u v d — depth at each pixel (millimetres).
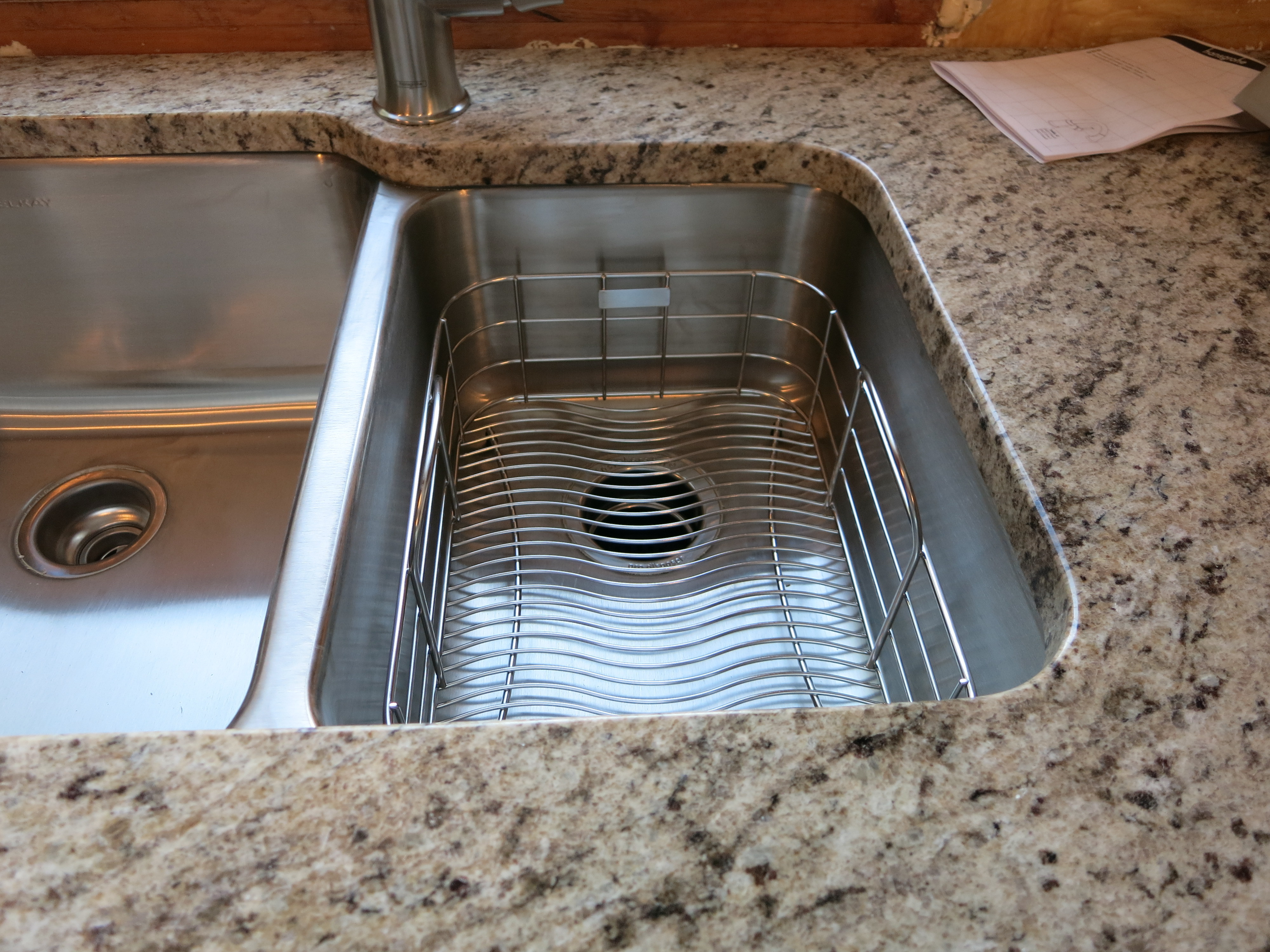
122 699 662
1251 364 546
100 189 790
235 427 870
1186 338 564
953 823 345
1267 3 861
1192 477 479
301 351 896
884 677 661
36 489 816
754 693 646
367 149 743
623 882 327
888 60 868
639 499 788
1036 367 542
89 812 344
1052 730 374
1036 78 817
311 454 515
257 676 408
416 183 745
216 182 793
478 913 317
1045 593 453
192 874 326
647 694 643
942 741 370
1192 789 356
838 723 377
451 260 781
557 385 877
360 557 501
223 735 369
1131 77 818
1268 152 744
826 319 822
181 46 856
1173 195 692
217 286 857
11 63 840
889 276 708
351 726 375
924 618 647
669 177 755
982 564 571
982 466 523
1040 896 324
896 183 696
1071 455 490
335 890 323
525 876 327
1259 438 500
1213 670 396
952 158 728
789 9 852
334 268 851
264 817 343
